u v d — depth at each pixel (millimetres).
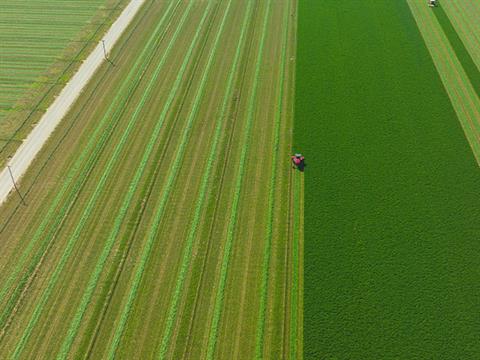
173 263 28359
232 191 32750
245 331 25078
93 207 31875
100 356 24141
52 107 40344
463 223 29844
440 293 26188
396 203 31250
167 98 41188
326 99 40156
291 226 30328
